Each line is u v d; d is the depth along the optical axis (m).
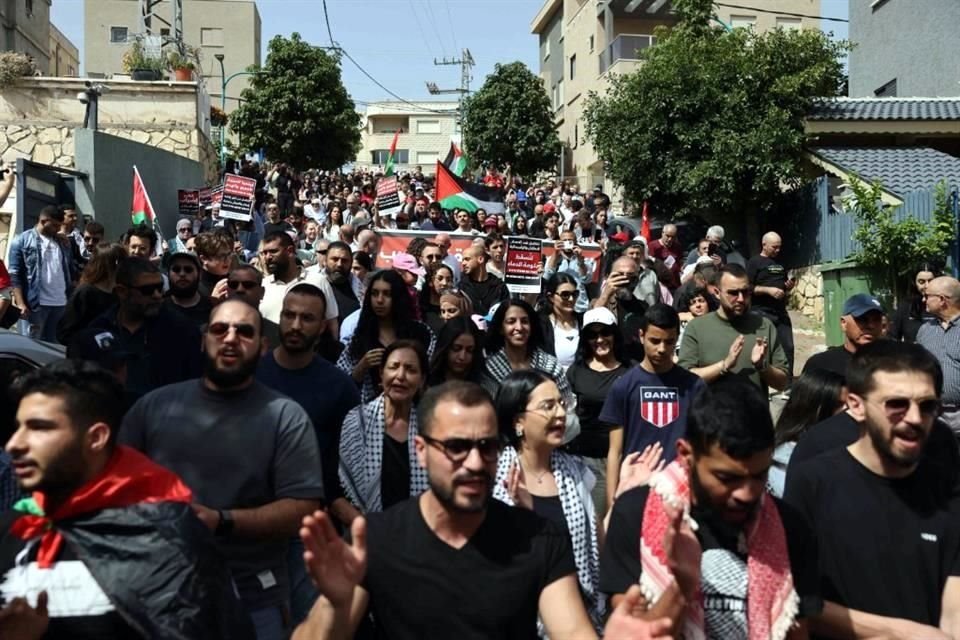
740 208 20.67
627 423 6.29
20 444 3.09
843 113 20.34
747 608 3.15
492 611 3.19
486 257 10.55
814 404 5.10
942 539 3.62
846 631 3.55
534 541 3.29
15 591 3.03
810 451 4.50
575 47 40.66
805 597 3.26
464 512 3.20
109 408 3.20
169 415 4.27
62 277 11.20
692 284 9.80
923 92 23.33
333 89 35.69
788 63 20.36
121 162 18.20
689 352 7.48
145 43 23.56
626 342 8.64
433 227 19.08
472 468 3.19
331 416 5.51
